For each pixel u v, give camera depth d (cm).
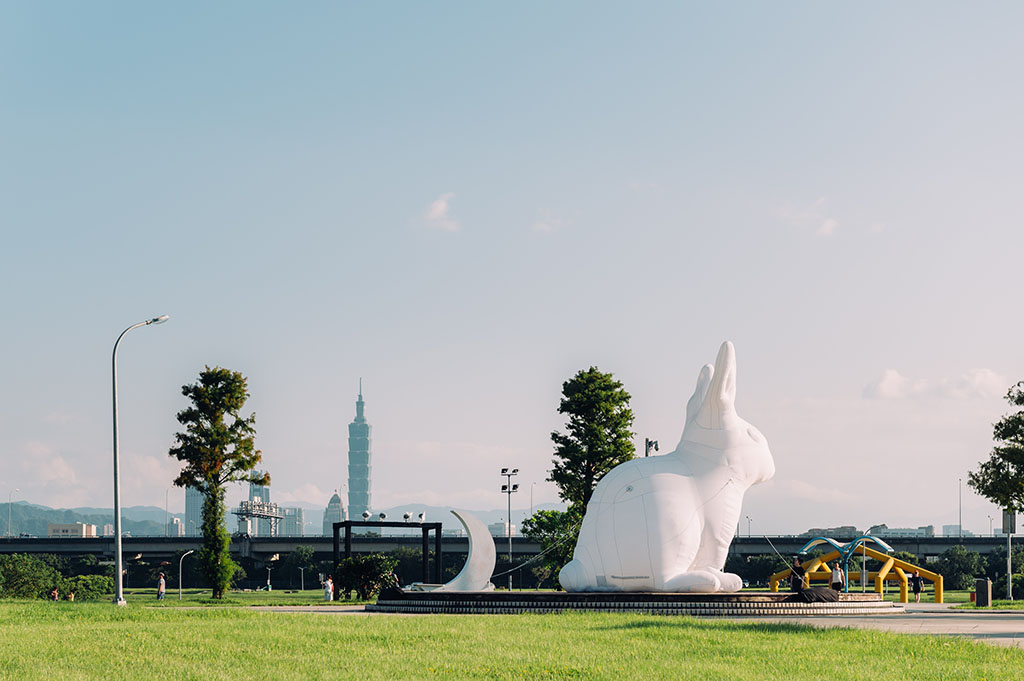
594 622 2761
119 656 1941
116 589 3775
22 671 1745
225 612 3102
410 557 13062
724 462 3444
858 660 2008
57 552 13350
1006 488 4800
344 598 5419
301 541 13375
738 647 2173
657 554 3325
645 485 3388
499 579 11675
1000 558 11894
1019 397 4862
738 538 11788
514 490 8169
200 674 1748
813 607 3419
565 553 6638
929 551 12200
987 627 2983
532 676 1786
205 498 5825
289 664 1880
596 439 5694
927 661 2006
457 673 1805
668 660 1984
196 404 5694
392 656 2000
